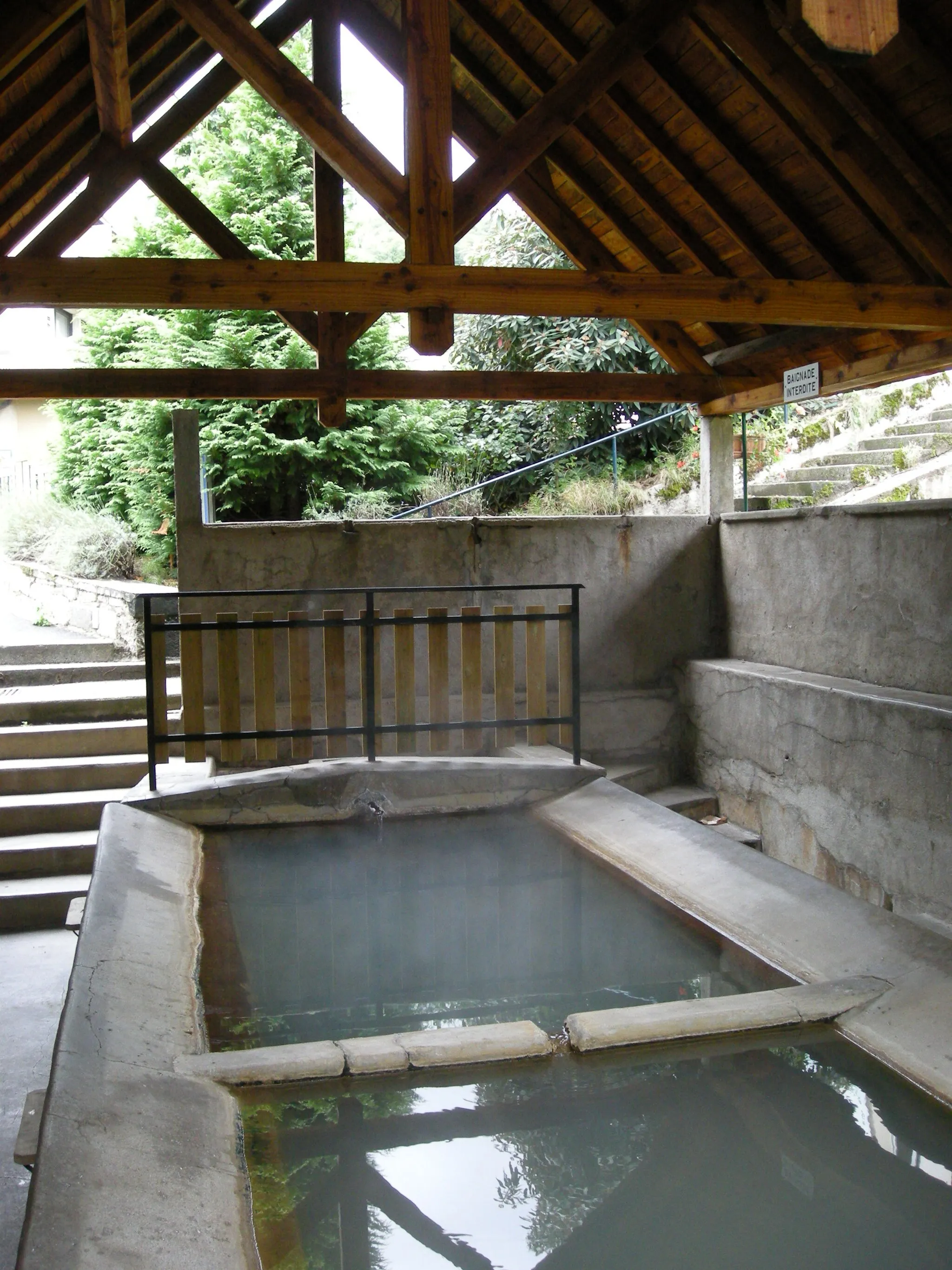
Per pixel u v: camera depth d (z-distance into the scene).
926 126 5.20
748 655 7.38
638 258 7.41
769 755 6.46
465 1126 2.69
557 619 5.96
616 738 7.48
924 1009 3.04
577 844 5.16
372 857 5.15
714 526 7.67
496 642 5.99
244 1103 2.78
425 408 12.08
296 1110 2.76
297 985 3.67
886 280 6.28
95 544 11.12
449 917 4.43
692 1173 2.48
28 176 6.31
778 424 11.88
